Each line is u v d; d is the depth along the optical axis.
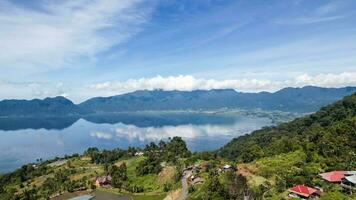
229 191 116.06
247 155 176.25
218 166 179.00
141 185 192.25
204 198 116.62
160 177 194.38
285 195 106.44
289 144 173.38
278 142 189.75
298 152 153.62
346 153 135.12
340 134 157.38
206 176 161.88
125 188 187.75
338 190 104.50
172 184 172.12
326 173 117.19
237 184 116.88
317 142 158.88
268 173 132.38
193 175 172.50
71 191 192.00
